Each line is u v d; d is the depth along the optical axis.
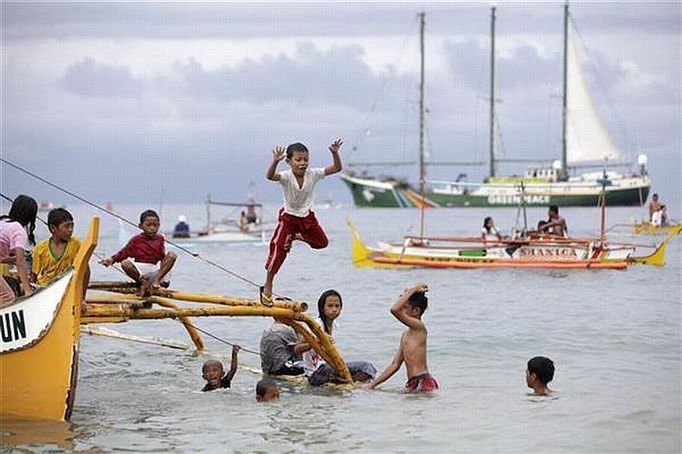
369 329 42.88
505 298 54.91
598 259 70.38
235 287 62.28
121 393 30.12
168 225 184.00
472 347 38.59
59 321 25.67
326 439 24.69
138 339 36.88
